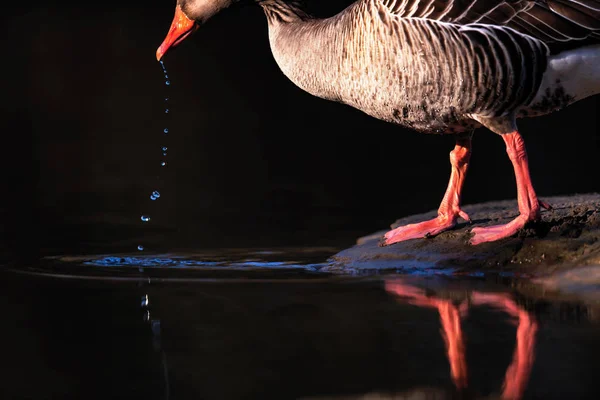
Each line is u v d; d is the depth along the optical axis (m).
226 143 18.08
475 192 14.75
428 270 8.82
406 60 8.98
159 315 7.23
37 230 11.53
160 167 16.20
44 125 19.31
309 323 6.85
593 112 19.84
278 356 6.06
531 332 6.42
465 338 6.32
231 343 6.39
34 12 27.02
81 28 25.91
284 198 13.99
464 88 8.90
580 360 5.79
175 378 5.72
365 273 8.82
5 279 8.77
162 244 10.72
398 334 6.48
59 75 22.70
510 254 8.82
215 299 7.75
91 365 6.02
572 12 8.66
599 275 7.96
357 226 11.89
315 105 21.27
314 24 10.15
